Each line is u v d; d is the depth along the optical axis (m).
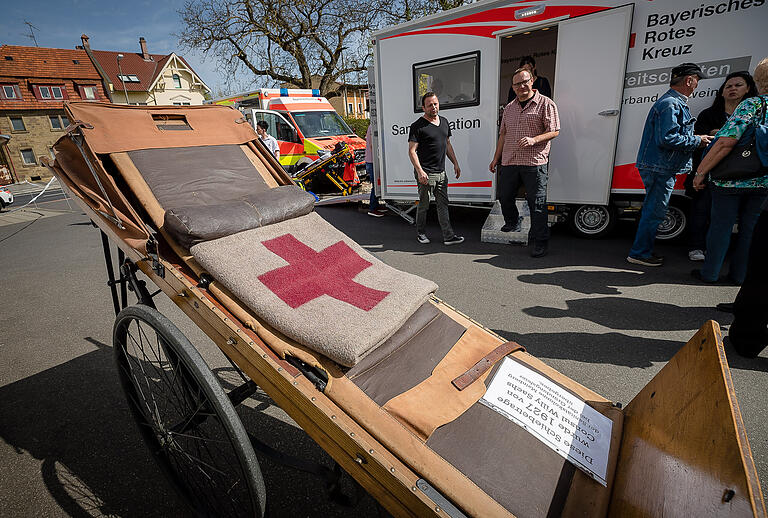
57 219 10.19
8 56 28.52
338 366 1.46
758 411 2.28
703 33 4.02
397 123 6.31
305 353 1.46
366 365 1.48
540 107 4.37
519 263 4.70
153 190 1.94
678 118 3.70
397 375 1.49
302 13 17.98
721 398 0.96
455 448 1.28
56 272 5.66
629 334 3.10
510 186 4.92
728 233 3.58
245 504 1.85
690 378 1.18
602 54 4.50
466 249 5.36
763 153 3.11
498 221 5.68
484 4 5.08
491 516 1.12
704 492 0.87
